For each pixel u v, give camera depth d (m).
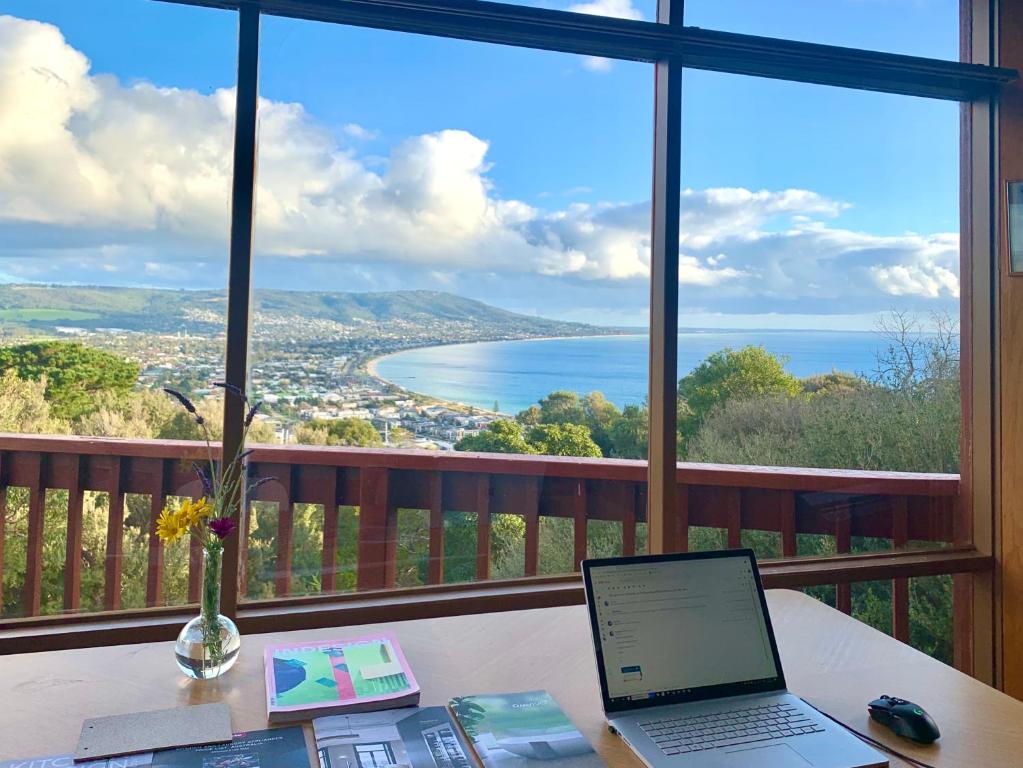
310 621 1.92
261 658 1.46
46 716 1.21
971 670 2.46
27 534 1.90
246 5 1.90
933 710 1.30
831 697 1.34
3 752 1.09
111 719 1.18
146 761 1.07
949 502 2.50
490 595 2.06
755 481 2.35
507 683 1.37
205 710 1.22
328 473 2.06
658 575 1.35
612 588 1.32
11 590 1.89
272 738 1.15
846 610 2.35
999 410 2.39
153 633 1.82
